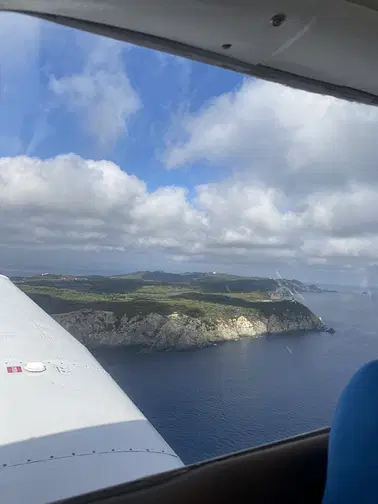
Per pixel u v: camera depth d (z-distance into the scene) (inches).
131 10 28.9
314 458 31.1
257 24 32.6
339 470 20.5
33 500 38.8
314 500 30.2
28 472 42.4
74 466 44.2
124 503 27.3
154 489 28.3
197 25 31.7
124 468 44.8
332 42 35.6
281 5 30.9
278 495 29.6
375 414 19.9
